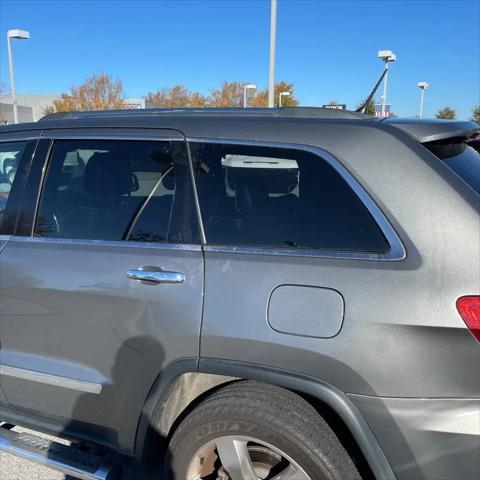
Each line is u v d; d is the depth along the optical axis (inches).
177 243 81.4
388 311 65.0
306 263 71.7
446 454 62.6
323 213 73.6
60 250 89.6
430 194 67.3
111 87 1489.9
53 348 89.6
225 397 75.1
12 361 94.7
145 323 79.7
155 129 88.1
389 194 69.2
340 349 66.6
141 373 81.1
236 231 78.8
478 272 62.7
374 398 65.1
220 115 86.0
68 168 95.7
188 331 76.0
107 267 83.9
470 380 62.1
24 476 107.4
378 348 64.9
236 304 73.5
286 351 69.7
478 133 86.1
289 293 70.9
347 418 66.9
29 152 98.9
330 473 68.2
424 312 63.5
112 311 82.7
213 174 82.0
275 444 70.8
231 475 75.5
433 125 74.9
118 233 87.5
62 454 92.2
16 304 92.4
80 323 85.8
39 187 96.4
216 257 77.4
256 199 78.7
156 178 86.6
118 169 90.2
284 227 76.0
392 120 78.0
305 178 75.8
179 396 82.7
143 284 80.2
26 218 96.1
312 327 68.5
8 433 99.4
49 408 93.1
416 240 66.4
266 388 74.7
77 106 1444.4
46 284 88.4
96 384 85.8
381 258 68.1
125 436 85.0
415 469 64.2
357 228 70.8
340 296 67.9
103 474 86.4
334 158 73.9
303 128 77.7
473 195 66.7
